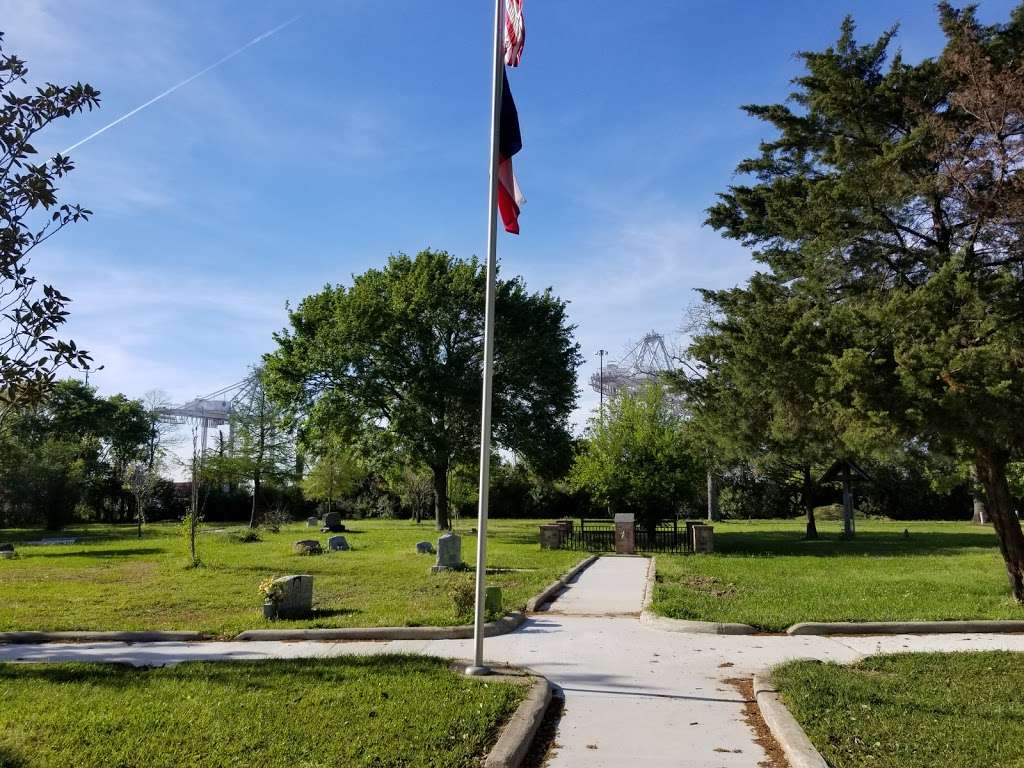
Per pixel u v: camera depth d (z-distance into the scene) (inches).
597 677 291.3
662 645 350.6
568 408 1342.3
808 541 1083.3
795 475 1333.7
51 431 2023.9
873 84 528.1
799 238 540.1
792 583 562.9
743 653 333.7
